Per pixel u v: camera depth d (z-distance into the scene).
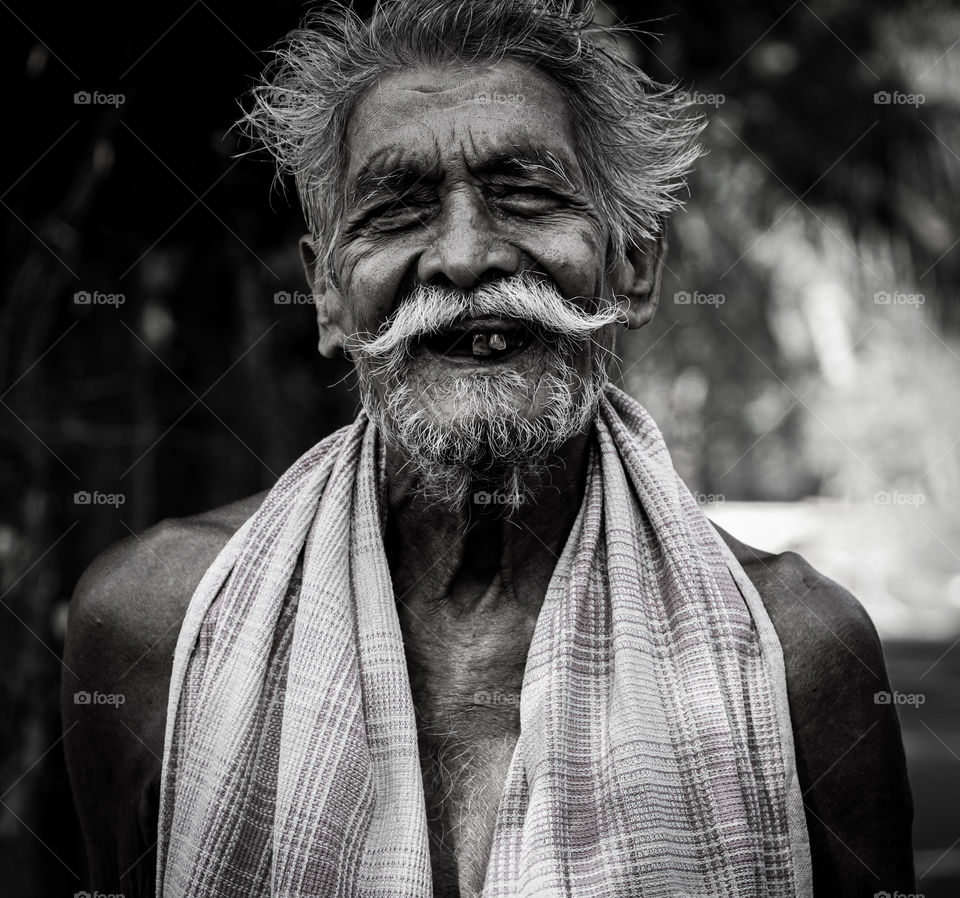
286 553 1.37
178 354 2.97
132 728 1.44
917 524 13.85
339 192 1.39
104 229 2.65
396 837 1.23
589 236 1.31
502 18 1.31
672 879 1.19
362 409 1.47
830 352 12.08
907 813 1.41
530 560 1.40
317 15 1.51
